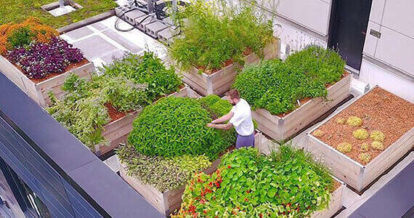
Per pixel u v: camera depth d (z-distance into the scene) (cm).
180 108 725
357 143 724
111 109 803
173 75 841
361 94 851
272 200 612
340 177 728
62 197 765
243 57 871
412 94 815
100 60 979
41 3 1170
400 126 747
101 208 630
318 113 813
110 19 1102
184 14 923
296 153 674
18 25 957
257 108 773
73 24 1084
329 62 839
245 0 950
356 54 891
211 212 609
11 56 912
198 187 641
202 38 871
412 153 762
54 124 763
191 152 698
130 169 695
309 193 612
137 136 715
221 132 721
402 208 573
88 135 757
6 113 793
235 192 621
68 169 684
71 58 902
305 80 796
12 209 1346
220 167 663
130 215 616
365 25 841
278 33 975
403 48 782
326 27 880
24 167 867
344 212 685
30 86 874
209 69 853
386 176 729
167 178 673
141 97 802
